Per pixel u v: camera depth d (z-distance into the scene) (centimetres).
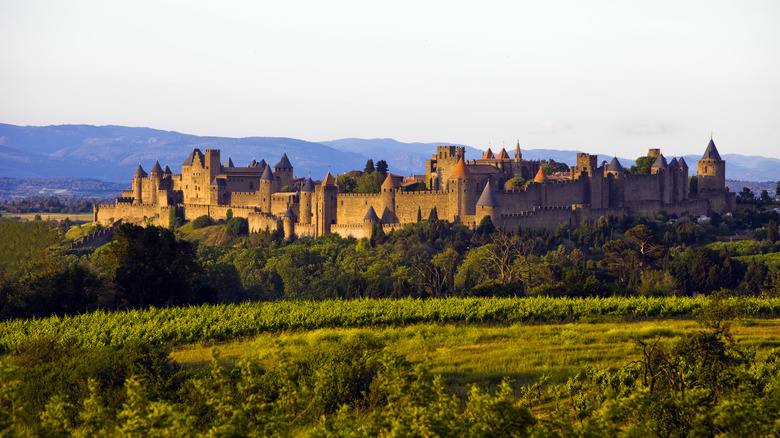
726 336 5466
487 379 6172
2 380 4241
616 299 10081
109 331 8356
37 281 10169
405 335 8125
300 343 7812
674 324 8494
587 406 4319
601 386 5528
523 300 10044
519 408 3931
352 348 6066
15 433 3900
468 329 8350
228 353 7519
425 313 9212
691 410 4347
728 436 4041
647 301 9812
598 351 6938
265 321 8788
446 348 7325
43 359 6262
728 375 4909
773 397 4678
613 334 7669
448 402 4081
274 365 6281
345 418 4534
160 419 3838
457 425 3931
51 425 4022
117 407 5097
